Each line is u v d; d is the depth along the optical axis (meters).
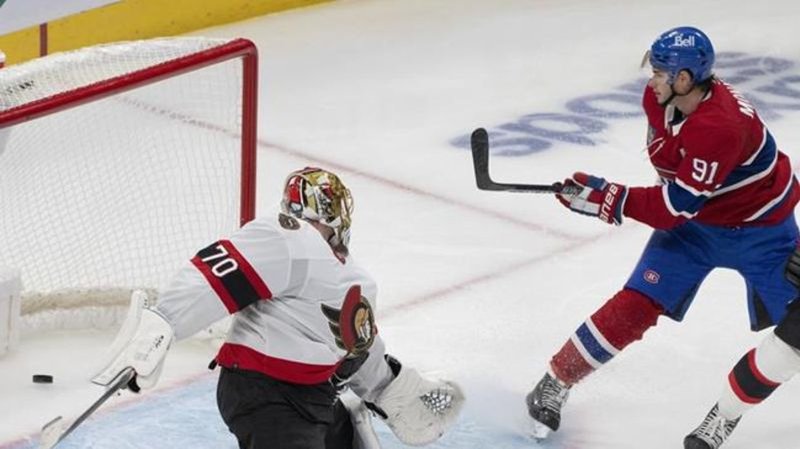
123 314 16.70
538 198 21.73
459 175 22.83
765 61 29.72
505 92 27.59
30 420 14.26
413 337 16.66
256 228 10.72
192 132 20.98
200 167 19.94
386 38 31.47
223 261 10.55
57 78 16.00
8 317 15.69
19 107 14.31
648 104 13.74
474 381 15.43
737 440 14.33
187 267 10.59
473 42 31.23
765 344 13.20
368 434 11.42
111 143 20.64
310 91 27.61
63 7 19.09
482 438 14.16
